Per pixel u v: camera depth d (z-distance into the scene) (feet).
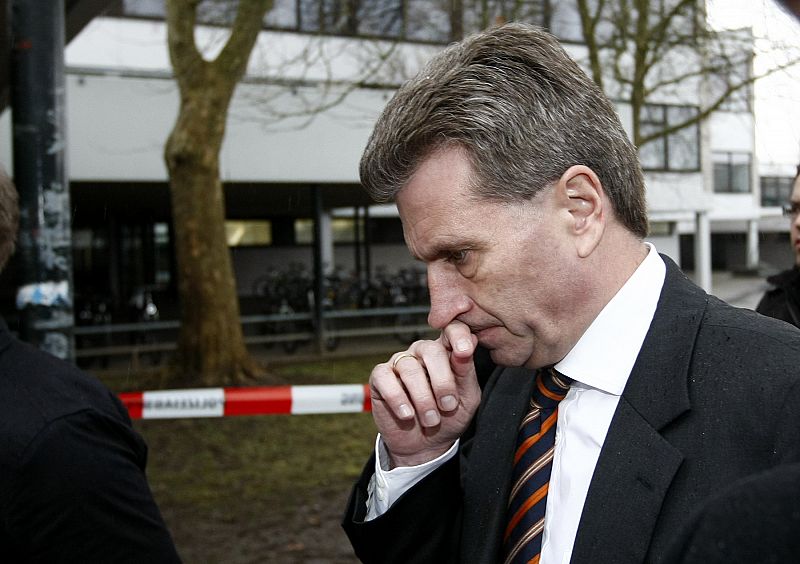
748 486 1.83
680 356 3.37
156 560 4.58
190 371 28.99
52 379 4.66
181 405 14.74
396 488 4.13
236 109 37.63
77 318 39.19
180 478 18.33
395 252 74.23
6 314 44.73
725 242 99.35
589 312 3.55
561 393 3.86
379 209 66.28
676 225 74.74
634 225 3.64
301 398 14.99
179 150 28.27
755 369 3.15
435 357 3.88
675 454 3.18
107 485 4.41
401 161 3.38
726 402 3.15
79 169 34.94
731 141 86.12
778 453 2.91
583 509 3.34
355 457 19.99
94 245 62.90
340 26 37.19
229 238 65.36
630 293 3.56
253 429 23.20
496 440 4.17
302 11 38.45
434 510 4.13
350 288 49.75
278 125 38.34
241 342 29.68
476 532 3.99
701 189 60.64
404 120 3.36
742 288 77.87
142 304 42.19
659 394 3.34
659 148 58.34
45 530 4.22
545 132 3.28
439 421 3.85
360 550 4.23
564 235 3.39
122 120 35.47
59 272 9.55
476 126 3.22
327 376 32.81
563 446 3.69
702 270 63.21
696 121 31.32
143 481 4.75
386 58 35.01
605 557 3.20
